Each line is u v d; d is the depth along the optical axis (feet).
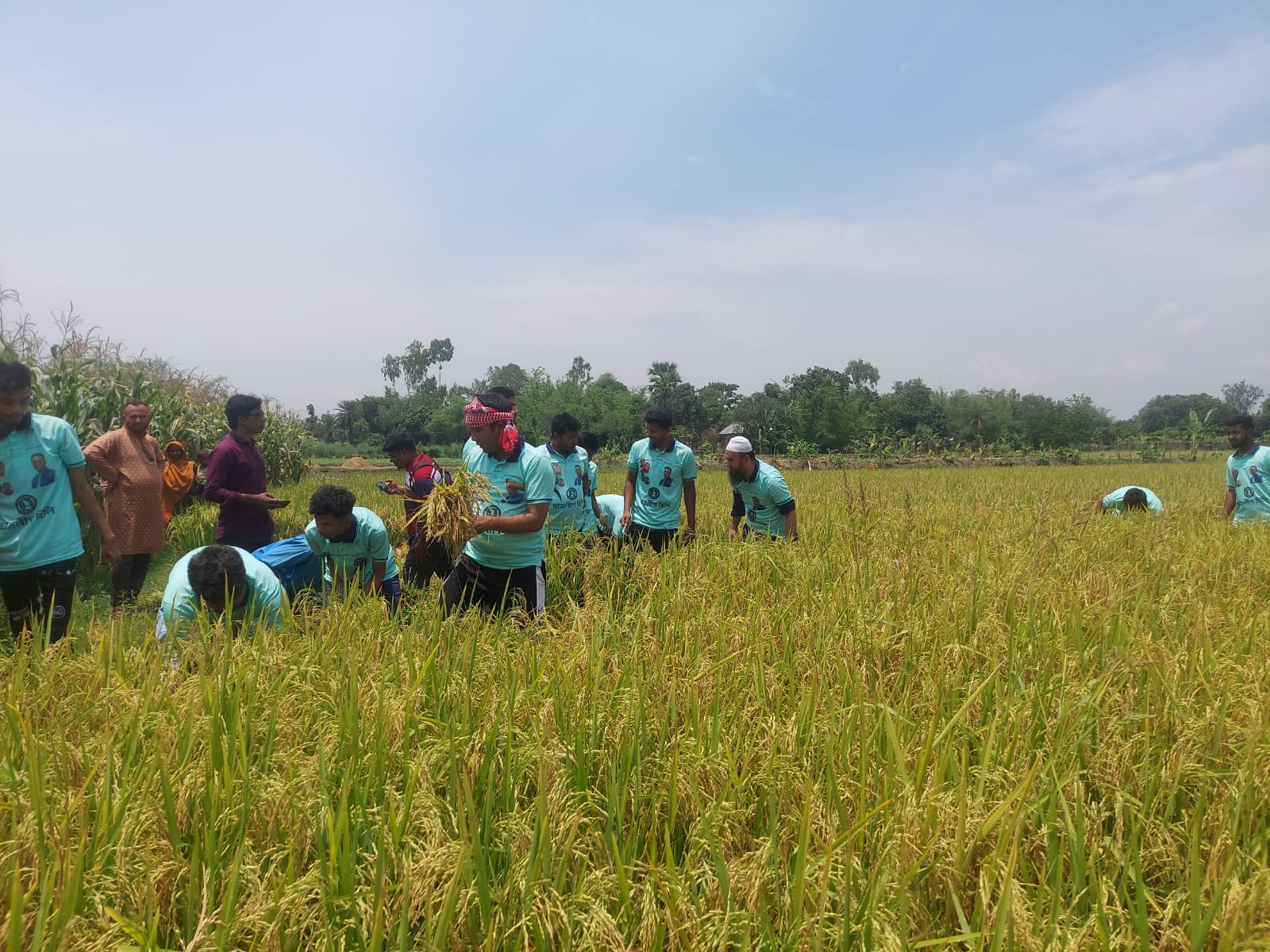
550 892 7.10
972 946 6.68
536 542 18.52
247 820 8.12
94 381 36.27
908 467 164.04
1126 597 15.87
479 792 9.18
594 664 12.01
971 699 10.36
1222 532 27.66
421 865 7.14
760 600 16.98
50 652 12.20
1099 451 230.68
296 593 18.25
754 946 7.09
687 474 26.30
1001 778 9.21
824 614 15.33
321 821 8.17
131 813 8.02
